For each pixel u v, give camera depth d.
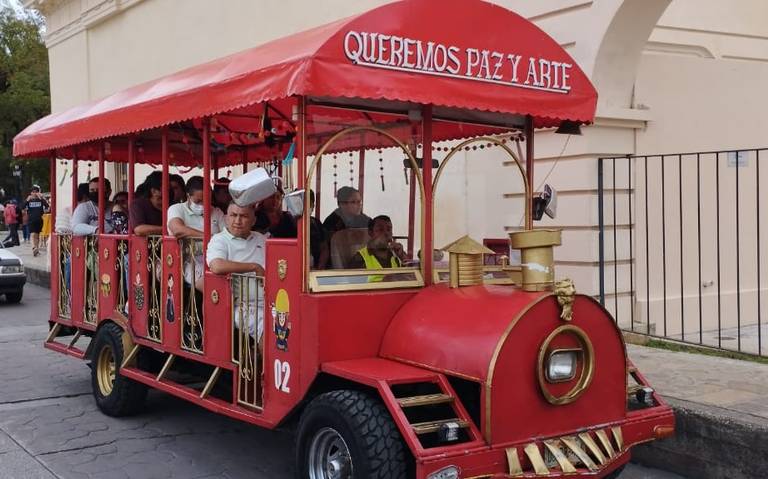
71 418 6.39
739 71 8.70
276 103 5.22
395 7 4.09
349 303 4.14
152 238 5.96
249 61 4.57
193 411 6.62
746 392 5.48
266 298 4.49
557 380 3.77
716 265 8.59
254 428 6.14
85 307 7.07
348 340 4.14
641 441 4.16
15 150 7.88
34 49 35.88
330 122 4.84
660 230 8.11
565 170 7.64
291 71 3.95
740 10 9.48
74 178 7.33
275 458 5.41
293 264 4.24
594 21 7.31
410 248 5.11
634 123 7.80
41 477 4.97
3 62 35.00
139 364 6.29
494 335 3.63
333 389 4.23
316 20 10.57
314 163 4.25
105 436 5.88
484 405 3.55
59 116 7.45
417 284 4.47
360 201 5.04
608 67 7.48
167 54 14.15
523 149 7.41
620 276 7.75
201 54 13.22
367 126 4.52
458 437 3.67
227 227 5.35
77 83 17.30
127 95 6.17
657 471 5.16
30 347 9.60
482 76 4.42
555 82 4.77
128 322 6.28
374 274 4.36
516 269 4.78
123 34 15.54
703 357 6.79
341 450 3.82
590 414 3.95
